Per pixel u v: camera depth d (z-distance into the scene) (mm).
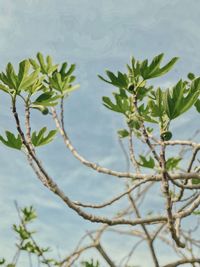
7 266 4172
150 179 2691
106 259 3578
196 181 2887
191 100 2416
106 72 2561
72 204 2641
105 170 2807
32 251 4156
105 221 2670
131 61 2551
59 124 2992
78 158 2900
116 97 2771
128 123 2748
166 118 2529
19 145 2660
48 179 2615
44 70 2883
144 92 2570
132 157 3020
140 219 2721
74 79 2994
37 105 2582
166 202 2543
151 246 3465
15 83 2424
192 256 3791
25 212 4277
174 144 2613
